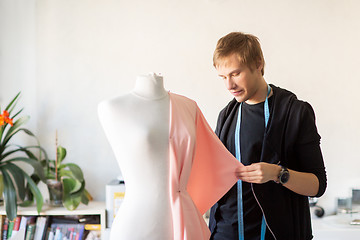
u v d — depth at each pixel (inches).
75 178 117.7
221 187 67.1
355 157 128.5
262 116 69.5
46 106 128.7
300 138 66.2
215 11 127.3
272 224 66.3
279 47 127.6
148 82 62.2
